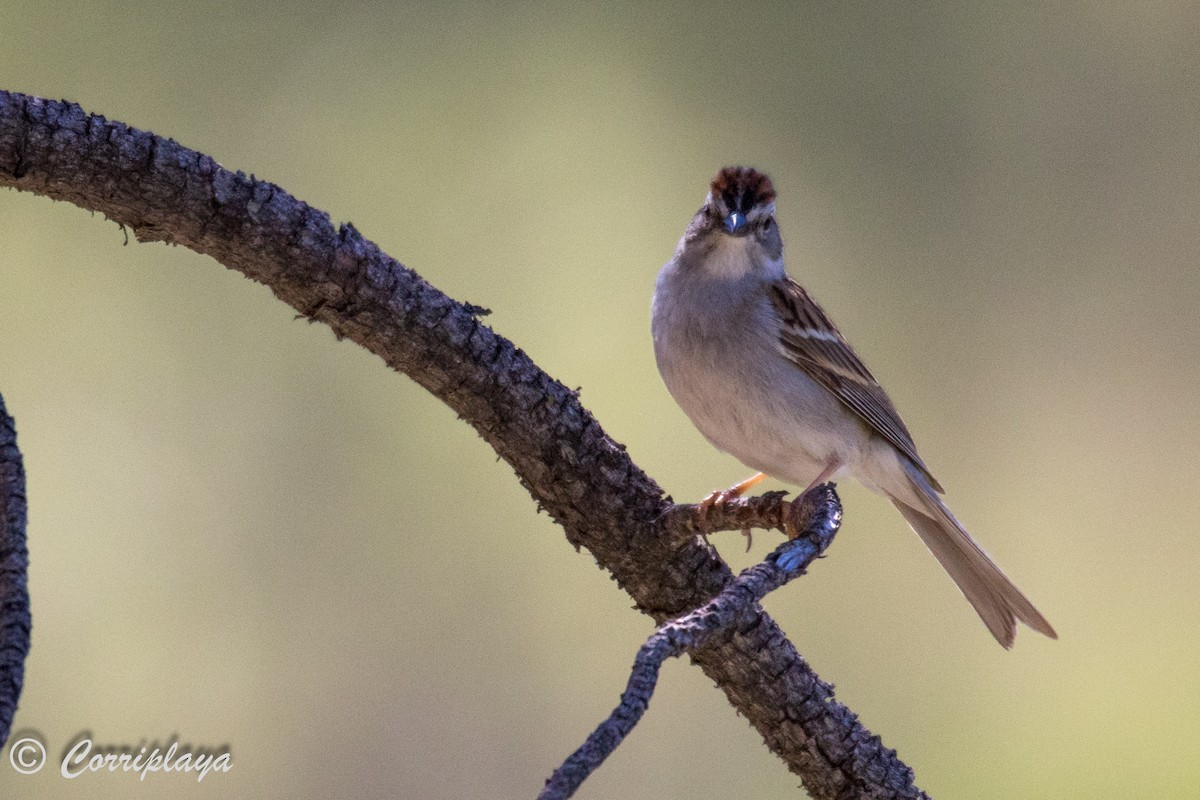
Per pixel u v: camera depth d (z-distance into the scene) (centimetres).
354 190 1402
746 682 590
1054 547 1431
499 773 1243
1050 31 1541
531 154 1437
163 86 1375
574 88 1453
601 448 588
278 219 541
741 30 1500
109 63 1359
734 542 1231
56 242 1278
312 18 1411
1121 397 1491
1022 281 1520
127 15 1364
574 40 1455
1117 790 1219
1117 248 1527
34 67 1338
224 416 1291
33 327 1268
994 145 1538
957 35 1532
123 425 1272
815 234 1501
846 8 1513
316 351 1305
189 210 533
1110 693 1301
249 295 1303
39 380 1265
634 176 1449
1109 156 1538
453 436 1294
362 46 1418
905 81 1524
